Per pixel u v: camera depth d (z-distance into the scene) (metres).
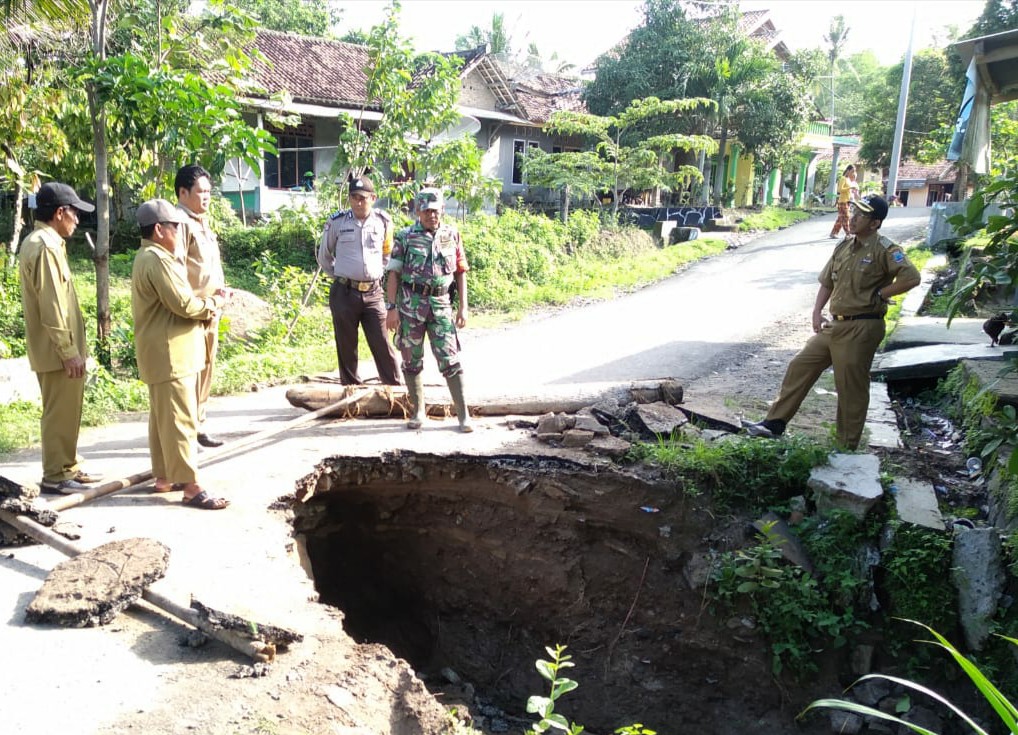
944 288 11.66
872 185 26.22
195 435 4.87
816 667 5.11
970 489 5.64
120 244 17.41
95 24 7.94
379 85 12.14
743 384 8.12
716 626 5.41
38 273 4.57
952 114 33.22
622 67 24.12
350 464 5.81
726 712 5.40
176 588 3.86
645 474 5.64
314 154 20.27
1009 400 5.83
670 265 17.56
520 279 15.52
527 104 26.39
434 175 14.10
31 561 4.15
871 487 5.21
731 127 25.75
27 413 6.90
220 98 7.95
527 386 7.09
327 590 6.34
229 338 9.95
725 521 5.52
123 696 3.08
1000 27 23.78
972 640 4.76
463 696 5.93
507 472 5.80
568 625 5.93
